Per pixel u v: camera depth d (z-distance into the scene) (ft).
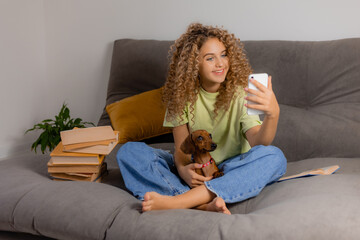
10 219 5.08
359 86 7.42
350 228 3.97
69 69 10.96
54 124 10.80
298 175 5.56
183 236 4.20
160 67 8.86
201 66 5.72
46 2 10.85
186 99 5.94
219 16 9.21
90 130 6.13
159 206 4.74
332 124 7.19
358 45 7.54
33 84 10.92
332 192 4.69
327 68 7.65
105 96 10.73
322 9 8.43
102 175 6.24
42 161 6.61
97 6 10.35
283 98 7.91
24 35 10.55
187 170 5.46
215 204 4.73
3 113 10.21
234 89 5.80
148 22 9.91
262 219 4.24
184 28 9.60
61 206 4.91
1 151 10.23
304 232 4.01
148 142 8.33
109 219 4.66
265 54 8.06
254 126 5.58
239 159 5.54
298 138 7.27
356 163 6.37
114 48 9.62
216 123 5.99
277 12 8.73
